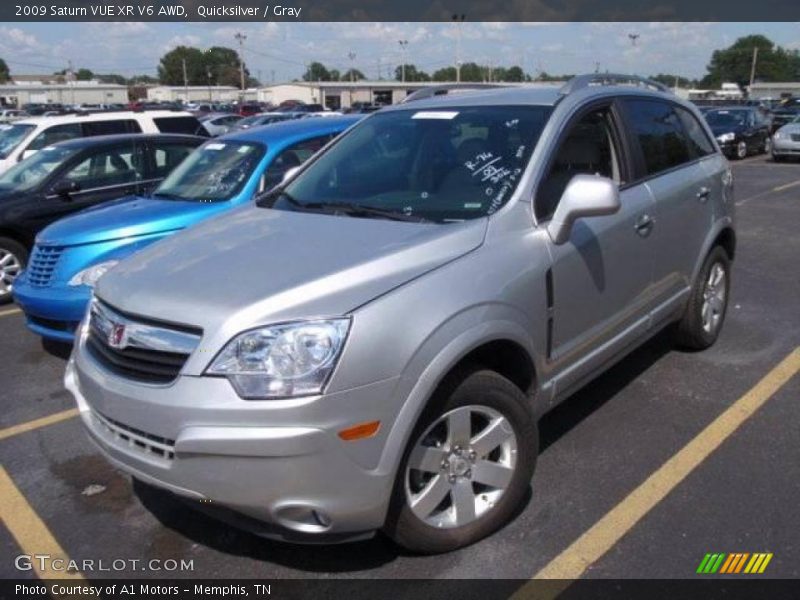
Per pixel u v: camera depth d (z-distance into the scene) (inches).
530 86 175.8
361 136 170.1
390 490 108.0
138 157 319.3
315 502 103.7
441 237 123.0
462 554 123.3
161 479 108.0
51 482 152.9
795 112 1224.8
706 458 152.1
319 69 4798.2
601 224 149.1
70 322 218.8
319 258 117.6
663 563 119.7
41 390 204.4
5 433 177.2
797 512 132.2
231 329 104.1
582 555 122.3
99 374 115.9
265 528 109.2
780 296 271.0
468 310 115.7
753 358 206.4
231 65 5049.2
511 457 126.4
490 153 145.2
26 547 131.0
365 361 103.9
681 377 193.8
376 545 126.6
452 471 119.4
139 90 3981.3
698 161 200.1
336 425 102.2
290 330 103.3
